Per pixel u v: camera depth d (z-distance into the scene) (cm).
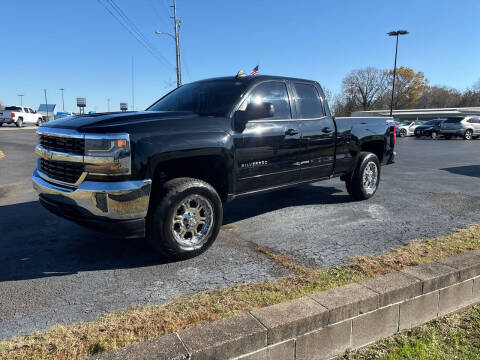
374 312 248
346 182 593
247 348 205
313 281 296
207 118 374
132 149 311
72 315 254
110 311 258
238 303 262
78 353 207
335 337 235
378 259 340
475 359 237
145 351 191
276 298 269
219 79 463
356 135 549
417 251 358
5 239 420
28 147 1667
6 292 291
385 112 5972
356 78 7569
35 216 520
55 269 336
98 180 312
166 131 335
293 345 220
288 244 396
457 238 397
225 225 470
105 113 388
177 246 342
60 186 339
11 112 3422
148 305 267
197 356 192
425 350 245
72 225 475
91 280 313
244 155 398
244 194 412
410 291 263
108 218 311
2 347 214
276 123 435
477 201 594
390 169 1005
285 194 658
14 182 814
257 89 429
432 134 2792
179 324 236
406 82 7481
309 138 473
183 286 298
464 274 290
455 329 270
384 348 248
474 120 2592
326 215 513
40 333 230
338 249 376
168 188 334
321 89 518
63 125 341
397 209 543
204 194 355
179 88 503
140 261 354
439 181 795
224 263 346
